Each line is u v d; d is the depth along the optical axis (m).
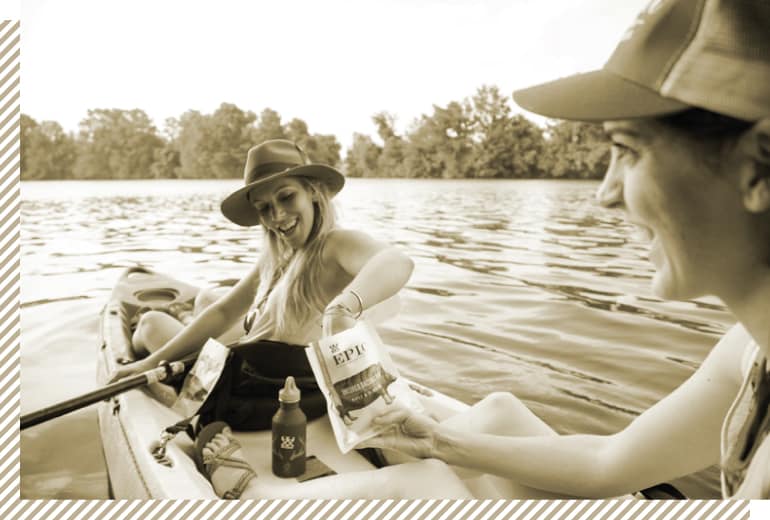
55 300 5.04
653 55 0.61
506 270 6.37
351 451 1.98
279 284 2.28
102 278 6.05
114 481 2.08
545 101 0.69
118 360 2.75
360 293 1.98
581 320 4.29
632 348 3.69
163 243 8.78
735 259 0.62
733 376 1.01
